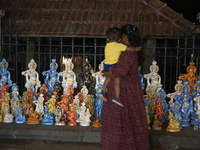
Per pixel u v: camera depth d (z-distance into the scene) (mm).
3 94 5164
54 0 9070
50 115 4816
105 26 7922
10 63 8852
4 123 4832
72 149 3938
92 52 9133
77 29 7812
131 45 3102
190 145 4121
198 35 7781
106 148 3051
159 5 8500
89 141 4293
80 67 9234
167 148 4039
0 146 4023
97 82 5242
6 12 8594
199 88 4922
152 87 5273
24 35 7844
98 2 8938
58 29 7828
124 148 3027
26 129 4414
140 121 3086
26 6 8797
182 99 4926
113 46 3010
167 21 8023
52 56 9203
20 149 3904
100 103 4902
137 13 8406
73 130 4395
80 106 4980
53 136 4340
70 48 9180
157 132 4398
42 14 8469
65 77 5578
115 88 2990
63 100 4828
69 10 8617
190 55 6086
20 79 8875
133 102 3066
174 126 4496
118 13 8453
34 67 5613
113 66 2982
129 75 3076
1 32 6441
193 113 4934
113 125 3025
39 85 5645
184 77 5328
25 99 5137
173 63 9406
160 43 9258
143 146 3096
